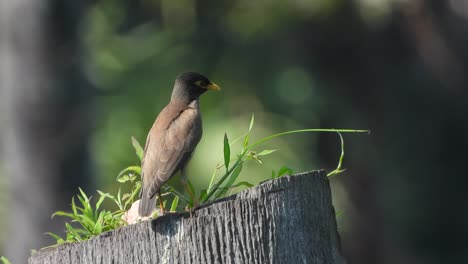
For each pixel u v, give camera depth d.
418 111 19.20
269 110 17.94
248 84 18.08
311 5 17.33
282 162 16.39
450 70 18.44
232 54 18.19
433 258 19.75
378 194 19.20
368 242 19.23
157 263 5.76
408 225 19.62
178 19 18.03
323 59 18.44
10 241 13.49
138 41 17.98
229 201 5.71
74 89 13.40
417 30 18.12
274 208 5.70
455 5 18.05
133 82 17.30
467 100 18.75
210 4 17.97
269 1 17.48
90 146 13.59
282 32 17.98
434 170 19.50
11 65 13.20
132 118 16.39
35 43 13.16
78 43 13.47
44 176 13.22
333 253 5.77
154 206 6.67
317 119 18.62
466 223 19.70
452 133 19.25
